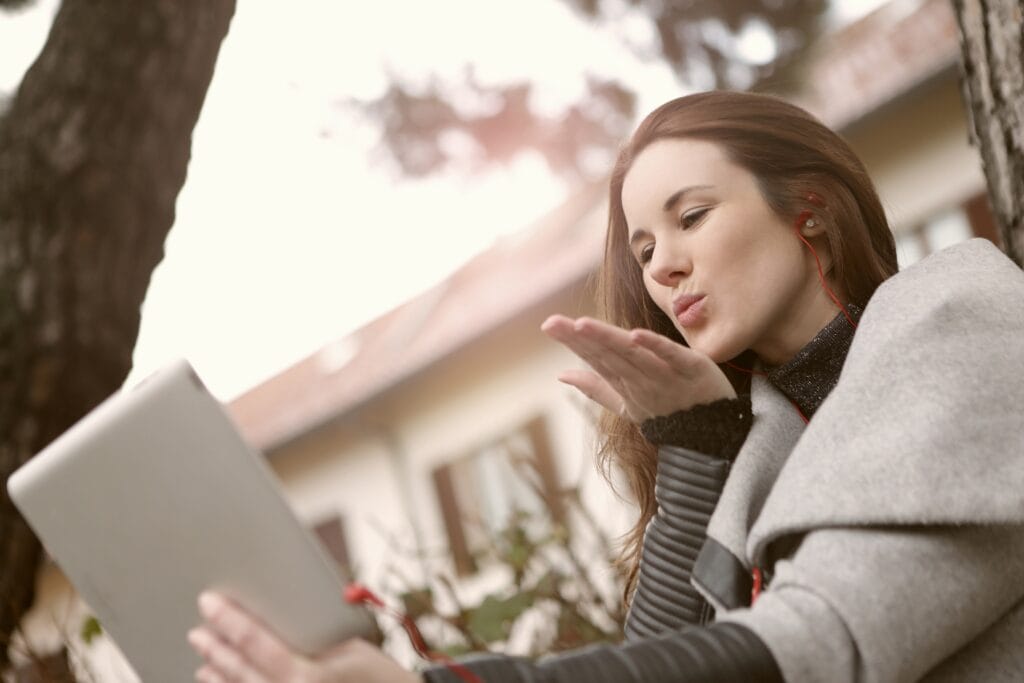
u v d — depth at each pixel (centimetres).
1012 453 118
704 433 141
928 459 116
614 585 308
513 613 300
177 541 108
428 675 107
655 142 154
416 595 316
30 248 304
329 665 103
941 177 779
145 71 312
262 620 106
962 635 115
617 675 107
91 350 303
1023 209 199
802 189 152
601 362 138
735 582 128
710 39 659
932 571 114
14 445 297
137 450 108
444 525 1070
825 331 149
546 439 978
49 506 113
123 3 312
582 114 791
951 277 131
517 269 1138
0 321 301
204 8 322
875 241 159
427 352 1020
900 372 123
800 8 645
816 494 118
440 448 1082
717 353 149
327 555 107
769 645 108
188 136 324
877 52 796
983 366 122
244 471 106
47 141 307
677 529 142
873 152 811
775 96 158
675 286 152
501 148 798
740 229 148
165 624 111
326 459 1196
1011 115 199
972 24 206
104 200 307
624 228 176
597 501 501
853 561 114
